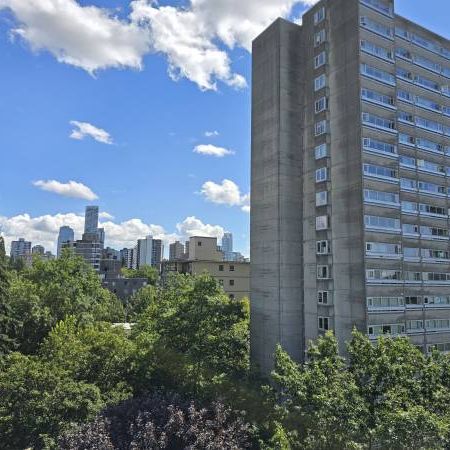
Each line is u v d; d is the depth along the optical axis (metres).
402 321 35.12
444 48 44.00
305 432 21.78
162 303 47.09
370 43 36.81
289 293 40.34
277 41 42.16
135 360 30.66
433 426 17.52
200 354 37.38
